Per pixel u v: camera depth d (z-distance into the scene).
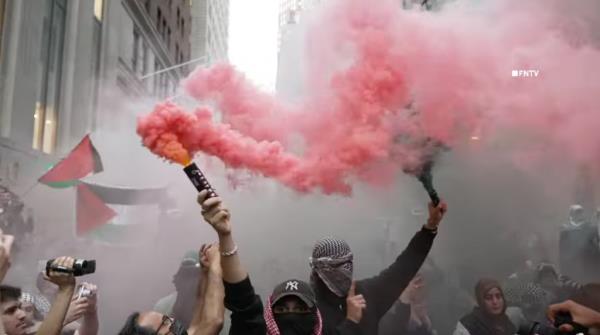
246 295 2.06
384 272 3.08
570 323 1.98
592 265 6.35
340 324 2.77
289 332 2.37
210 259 2.38
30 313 2.92
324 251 2.83
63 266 2.18
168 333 2.15
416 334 3.87
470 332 3.71
